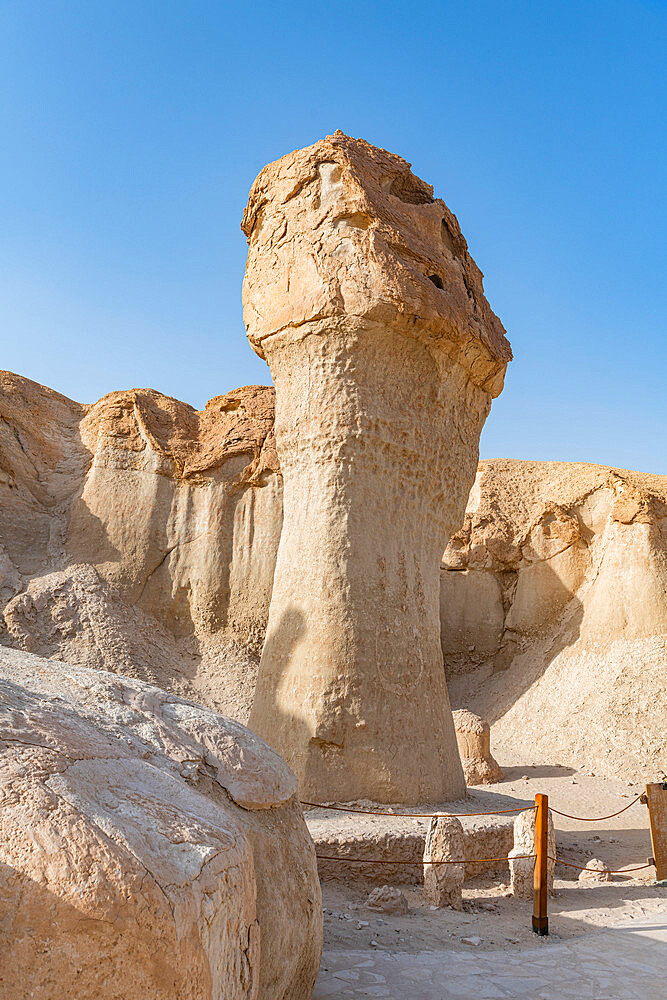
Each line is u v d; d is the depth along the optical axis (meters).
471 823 8.86
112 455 19.88
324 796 9.26
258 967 3.04
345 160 10.44
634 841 10.57
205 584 19.14
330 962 4.91
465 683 21.42
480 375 11.84
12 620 16.78
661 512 19.47
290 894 3.57
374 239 10.18
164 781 3.06
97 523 19.16
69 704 3.45
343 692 9.55
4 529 18.64
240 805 3.58
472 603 22.03
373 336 10.33
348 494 10.23
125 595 18.64
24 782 2.45
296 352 10.77
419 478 10.88
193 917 2.39
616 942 5.54
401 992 4.39
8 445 19.34
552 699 18.30
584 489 21.75
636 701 16.50
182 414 21.03
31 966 2.09
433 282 10.89
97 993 2.12
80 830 2.34
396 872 7.76
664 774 14.71
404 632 10.19
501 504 22.80
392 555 10.40
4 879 2.16
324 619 9.85
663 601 18.16
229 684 17.91
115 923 2.18
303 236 10.69
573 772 15.34
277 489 19.69
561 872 8.89
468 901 7.30
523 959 5.11
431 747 9.98
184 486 19.86
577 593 20.75
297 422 10.73
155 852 2.49
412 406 10.78
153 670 17.52
